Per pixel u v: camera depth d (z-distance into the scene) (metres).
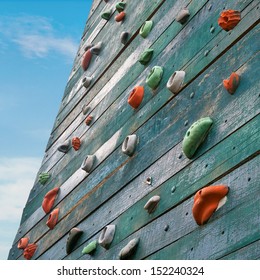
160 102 3.59
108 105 4.48
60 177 4.89
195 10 3.62
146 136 3.58
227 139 2.75
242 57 2.92
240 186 2.53
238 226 2.43
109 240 3.43
